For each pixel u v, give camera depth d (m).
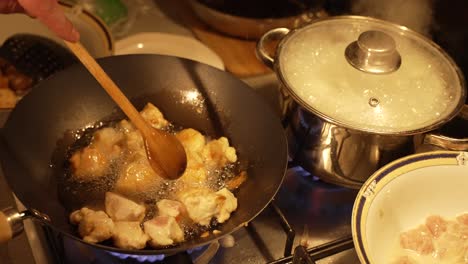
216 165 0.62
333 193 0.64
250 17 0.82
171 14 0.94
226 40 0.89
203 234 0.55
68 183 0.58
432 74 0.60
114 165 0.61
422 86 0.58
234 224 0.55
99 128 0.65
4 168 0.52
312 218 0.61
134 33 0.90
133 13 0.93
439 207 0.56
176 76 0.67
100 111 0.65
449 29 0.71
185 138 0.63
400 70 0.60
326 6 0.86
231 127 0.65
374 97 0.57
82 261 0.54
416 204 0.55
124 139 0.63
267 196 0.55
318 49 0.62
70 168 0.60
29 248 0.53
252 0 0.84
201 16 0.87
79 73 0.63
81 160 0.59
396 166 0.53
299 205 0.62
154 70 0.66
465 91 0.57
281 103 0.61
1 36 0.79
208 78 0.66
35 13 0.44
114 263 0.53
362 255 0.47
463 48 0.70
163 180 0.60
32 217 0.48
